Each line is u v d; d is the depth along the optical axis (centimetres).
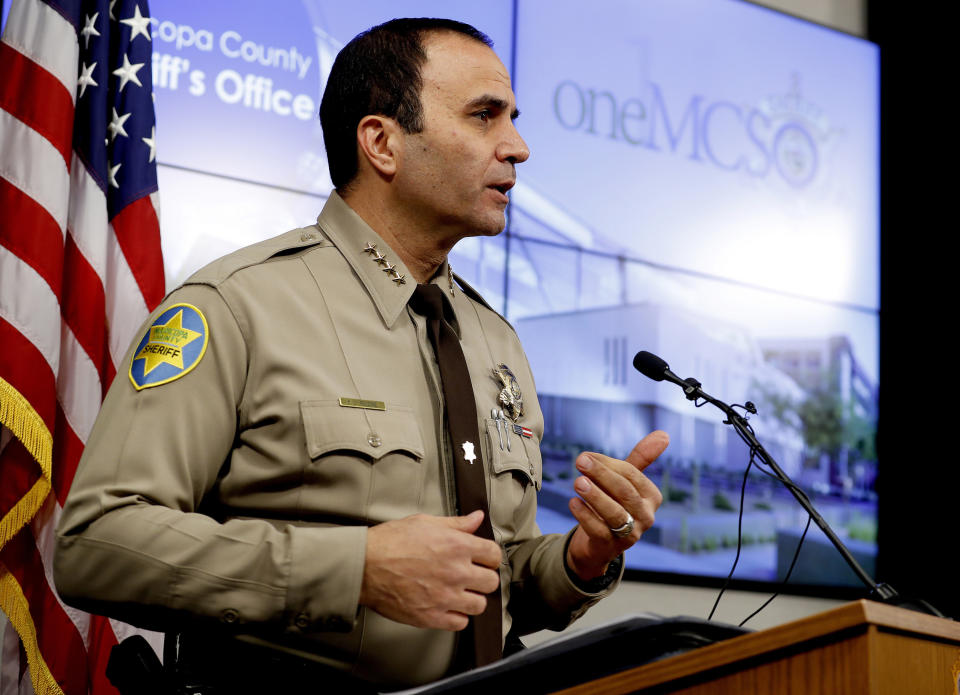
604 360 334
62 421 220
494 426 143
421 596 106
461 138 140
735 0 388
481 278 317
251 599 108
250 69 286
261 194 282
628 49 363
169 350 123
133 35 247
